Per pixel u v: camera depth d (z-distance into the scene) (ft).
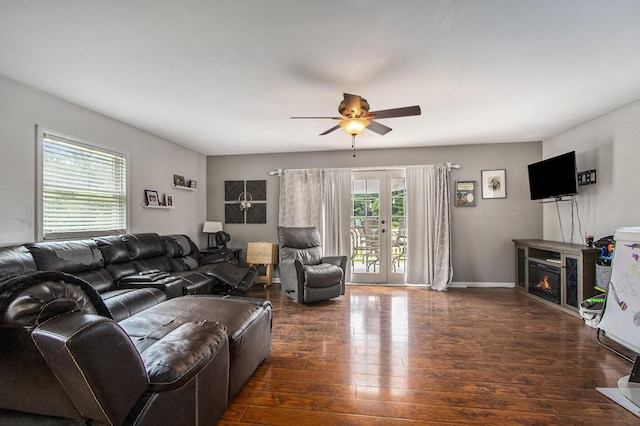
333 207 16.93
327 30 6.03
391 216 16.74
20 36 6.14
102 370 3.20
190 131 13.12
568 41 6.47
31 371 3.26
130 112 10.68
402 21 5.76
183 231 15.85
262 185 17.78
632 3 5.28
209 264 14.26
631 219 10.18
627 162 10.29
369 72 7.82
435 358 7.83
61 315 3.28
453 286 16.02
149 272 10.12
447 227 15.56
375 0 5.18
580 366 7.38
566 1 5.23
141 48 6.64
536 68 7.67
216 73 7.83
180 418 4.24
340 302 13.12
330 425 5.33
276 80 8.25
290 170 17.15
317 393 6.30
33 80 8.14
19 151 8.26
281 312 11.71
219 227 16.93
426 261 16.02
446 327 10.05
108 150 11.21
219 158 18.01
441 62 7.34
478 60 7.25
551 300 12.39
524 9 5.45
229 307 7.08
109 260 9.71
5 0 5.04
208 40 6.35
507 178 15.61
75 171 10.02
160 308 6.94
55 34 6.08
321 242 16.37
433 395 6.22
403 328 9.97
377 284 16.63
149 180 13.35
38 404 3.51
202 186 17.66
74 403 3.38
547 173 12.80
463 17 5.65
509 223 15.62
